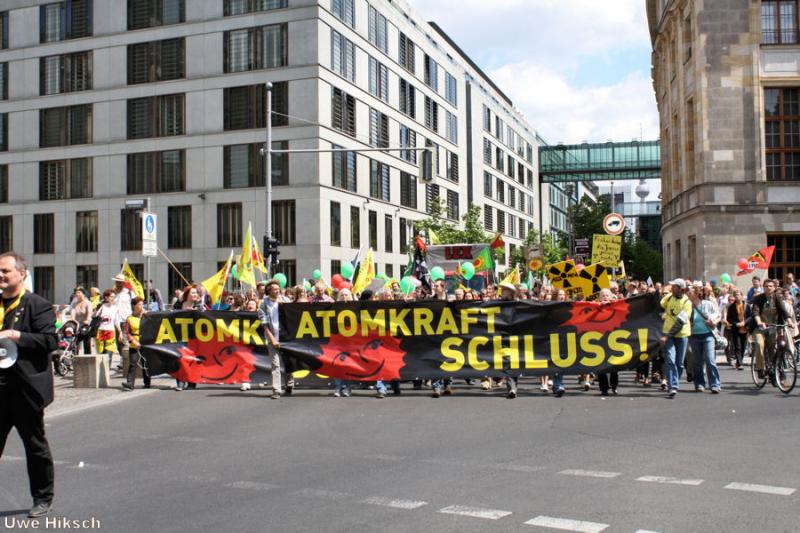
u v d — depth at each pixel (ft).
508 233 265.13
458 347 44.86
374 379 45.16
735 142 92.43
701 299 49.60
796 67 92.07
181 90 139.44
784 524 17.98
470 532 17.61
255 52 135.23
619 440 29.09
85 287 146.61
